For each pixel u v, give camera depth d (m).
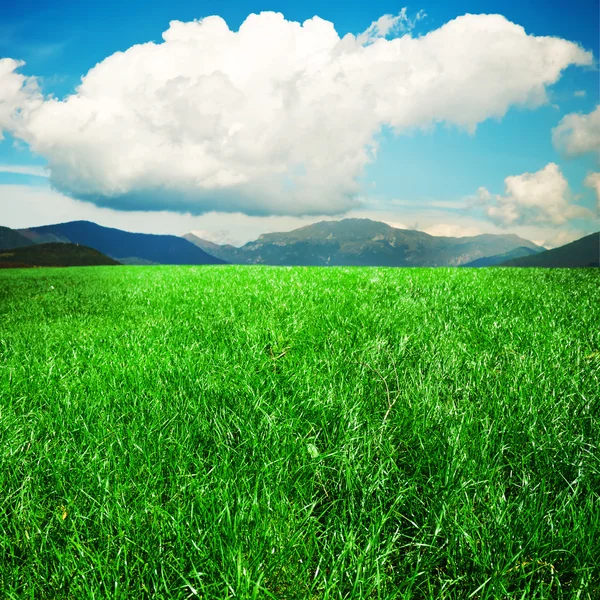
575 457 2.03
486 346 4.04
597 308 5.59
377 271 11.87
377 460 2.10
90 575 1.44
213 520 1.62
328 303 6.46
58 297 9.19
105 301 8.10
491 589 1.35
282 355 3.92
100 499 1.77
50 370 3.53
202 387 2.99
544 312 5.54
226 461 2.02
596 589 1.37
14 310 7.38
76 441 2.33
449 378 3.20
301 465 2.06
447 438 2.21
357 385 2.94
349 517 1.75
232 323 5.29
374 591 1.43
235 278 11.56
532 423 2.38
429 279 9.49
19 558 1.54
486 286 8.21
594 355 3.58
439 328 4.62
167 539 1.59
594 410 2.59
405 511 1.79
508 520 1.62
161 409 2.66
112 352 4.13
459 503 1.77
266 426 2.40
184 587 1.37
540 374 3.10
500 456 2.11
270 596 1.35
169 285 10.72
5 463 2.07
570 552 1.46
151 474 1.94
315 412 2.63
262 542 1.55
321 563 1.50
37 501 1.81
